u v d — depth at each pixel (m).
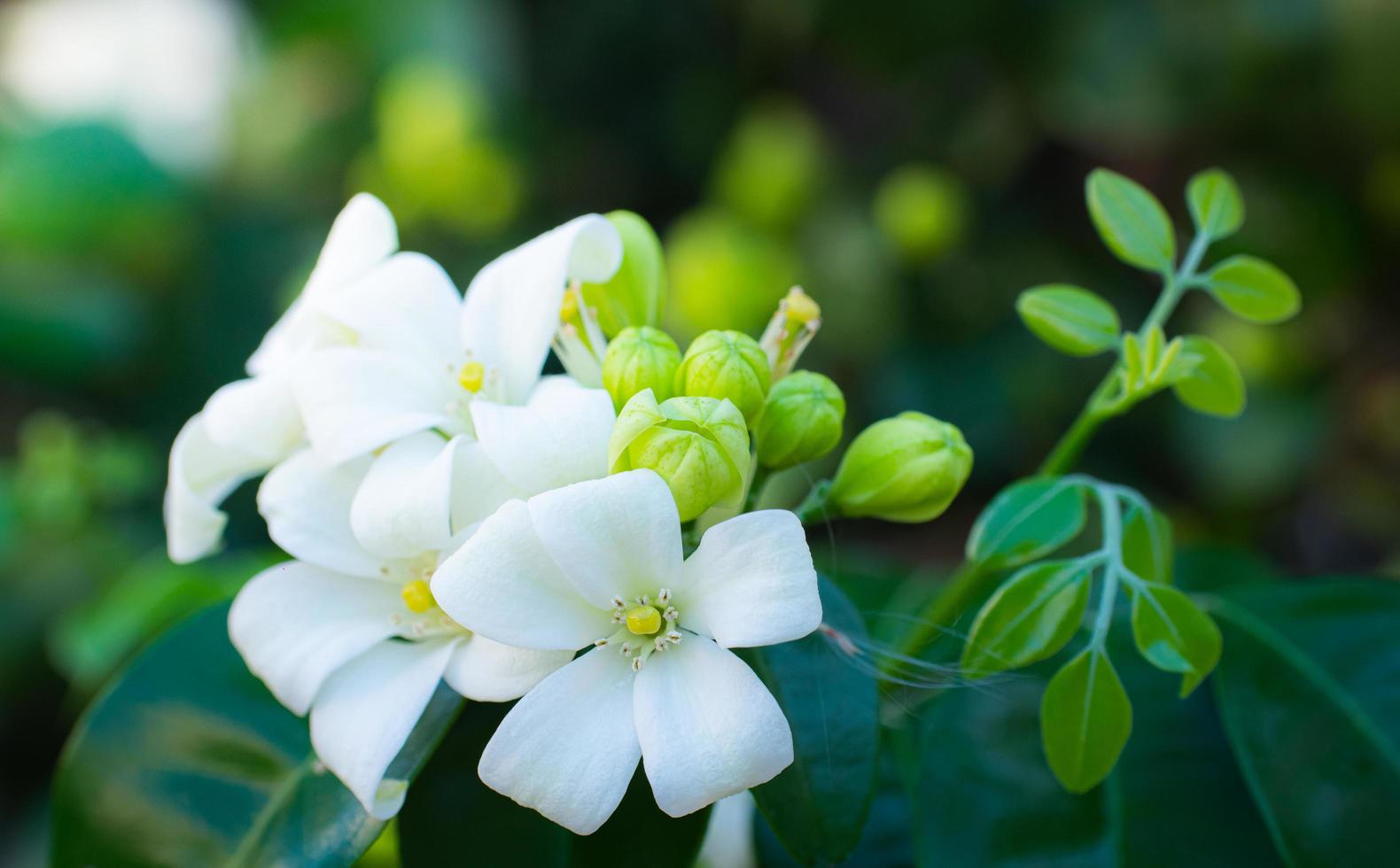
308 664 0.29
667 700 0.28
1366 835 0.30
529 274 0.30
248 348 0.67
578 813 0.28
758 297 0.57
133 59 0.73
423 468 0.29
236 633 0.29
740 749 0.28
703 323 0.57
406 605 0.30
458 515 0.29
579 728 0.28
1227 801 0.31
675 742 0.28
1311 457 0.58
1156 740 0.31
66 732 0.59
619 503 0.28
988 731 0.31
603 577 0.28
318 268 0.31
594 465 0.29
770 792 0.29
